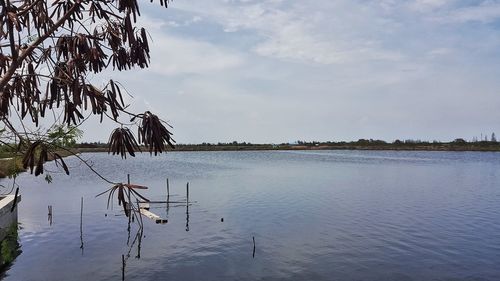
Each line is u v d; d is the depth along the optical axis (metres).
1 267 20.33
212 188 54.84
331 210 36.59
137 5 4.79
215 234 27.70
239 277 19.22
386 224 30.20
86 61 5.30
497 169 88.31
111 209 37.44
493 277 18.81
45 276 19.27
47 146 4.66
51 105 4.77
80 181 64.94
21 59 4.50
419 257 21.83
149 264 21.20
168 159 153.12
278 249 23.77
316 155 189.12
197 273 19.84
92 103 4.44
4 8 4.02
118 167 100.62
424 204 39.91
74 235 27.33
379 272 19.58
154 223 31.31
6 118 4.93
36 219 32.66
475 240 25.41
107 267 20.70
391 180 64.88
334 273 19.52
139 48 5.45
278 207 38.66
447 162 118.38
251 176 73.00
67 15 4.75
